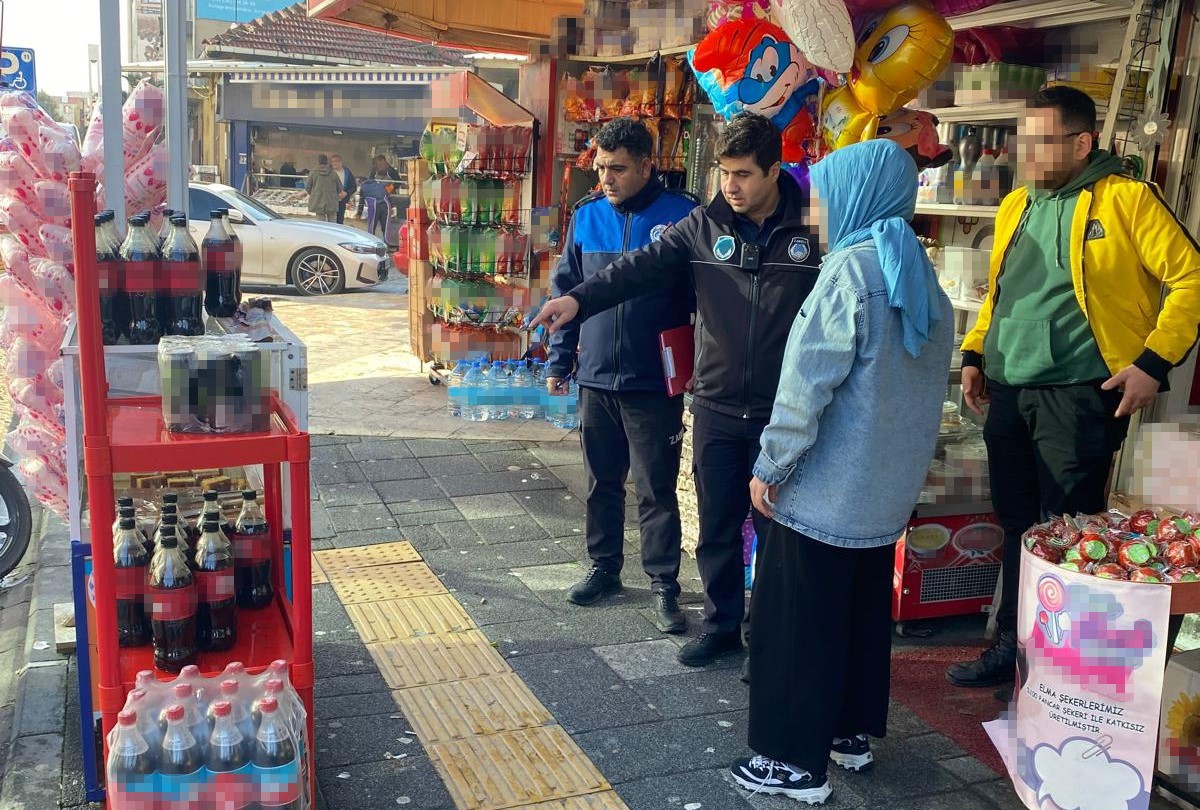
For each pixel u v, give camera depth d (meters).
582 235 4.00
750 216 3.31
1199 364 3.87
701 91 6.35
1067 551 2.71
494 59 14.04
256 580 2.93
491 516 5.21
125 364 2.77
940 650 3.91
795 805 2.88
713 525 3.60
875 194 2.70
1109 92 3.99
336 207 18.59
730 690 3.52
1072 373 3.25
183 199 3.56
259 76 18.20
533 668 3.63
